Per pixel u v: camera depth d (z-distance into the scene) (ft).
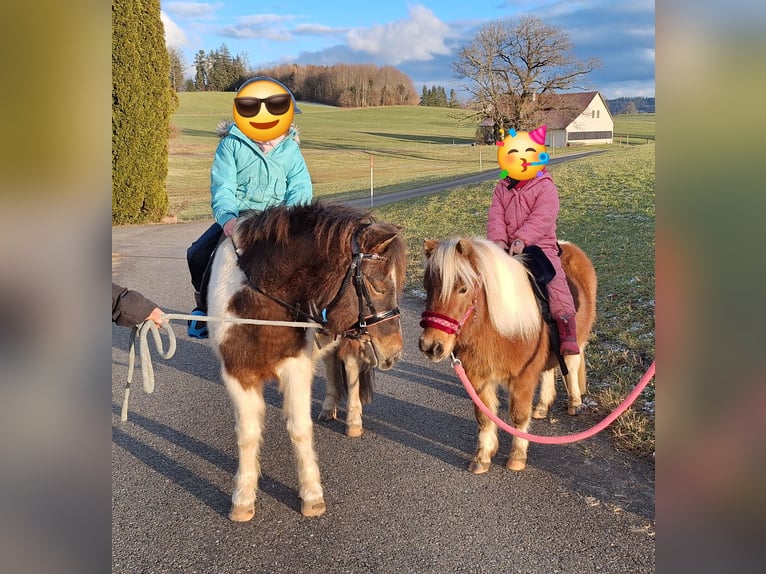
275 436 16.96
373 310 11.70
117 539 12.03
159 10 67.77
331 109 367.66
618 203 52.49
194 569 11.10
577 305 16.25
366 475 14.52
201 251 15.96
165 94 70.38
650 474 13.94
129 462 15.31
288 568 11.10
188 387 20.66
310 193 16.58
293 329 12.43
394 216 61.67
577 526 12.09
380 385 20.45
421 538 11.89
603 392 18.21
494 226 16.72
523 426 14.26
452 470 14.65
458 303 12.76
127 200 70.13
